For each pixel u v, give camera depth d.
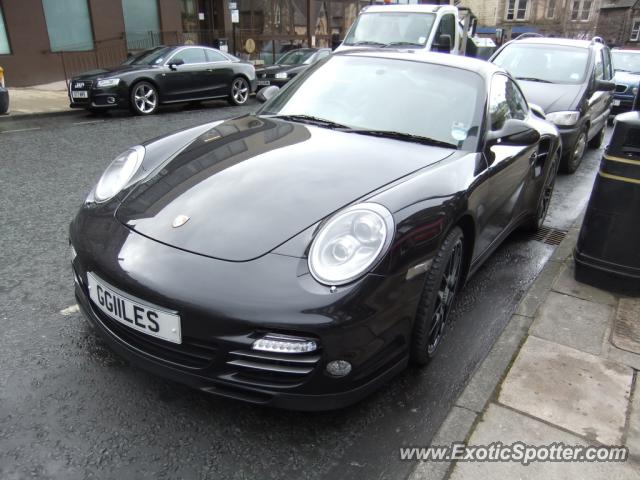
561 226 5.04
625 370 2.64
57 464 1.99
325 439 2.20
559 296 3.36
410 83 3.28
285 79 12.93
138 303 2.07
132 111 10.12
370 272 2.01
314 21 20.22
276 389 2.01
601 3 46.28
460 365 2.75
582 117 6.67
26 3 12.96
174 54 10.71
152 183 2.53
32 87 13.34
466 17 11.09
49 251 3.79
